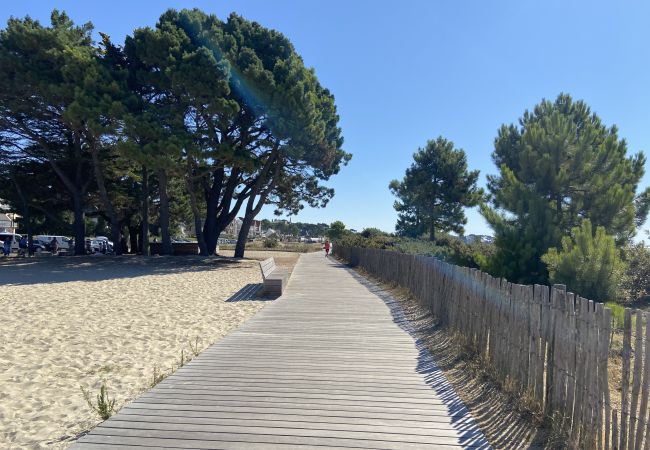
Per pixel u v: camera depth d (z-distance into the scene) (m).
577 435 3.55
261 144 25.53
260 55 24.69
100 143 25.44
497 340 5.21
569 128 10.94
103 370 5.82
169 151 19.52
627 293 9.81
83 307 10.50
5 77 20.50
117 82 21.22
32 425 4.12
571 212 10.77
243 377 5.30
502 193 11.04
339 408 4.36
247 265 23.62
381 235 36.38
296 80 22.92
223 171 28.33
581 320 3.60
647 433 2.96
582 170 10.77
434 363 5.92
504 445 3.65
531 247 9.86
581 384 3.56
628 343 3.21
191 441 3.65
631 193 10.37
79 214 27.80
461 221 33.44
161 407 4.36
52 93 20.39
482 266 10.89
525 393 4.45
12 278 17.06
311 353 6.40
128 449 3.53
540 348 4.23
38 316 9.35
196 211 26.19
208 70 20.33
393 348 6.71
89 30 26.03
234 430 3.86
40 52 21.11
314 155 24.86
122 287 14.41
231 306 10.77
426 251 18.80
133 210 34.75
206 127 23.39
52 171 28.09
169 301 11.52
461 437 3.78
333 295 12.68
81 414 4.36
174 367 5.89
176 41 21.58
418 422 4.06
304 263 27.02
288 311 9.98
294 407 4.38
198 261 24.52
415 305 10.50
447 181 32.56
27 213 29.06
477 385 5.04
